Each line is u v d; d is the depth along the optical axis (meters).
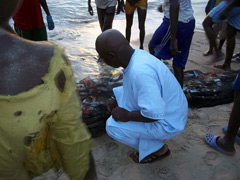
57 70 0.80
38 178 2.08
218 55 4.31
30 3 3.39
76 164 0.98
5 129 0.75
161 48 3.11
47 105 0.79
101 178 2.10
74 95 0.87
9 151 0.79
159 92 1.76
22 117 0.76
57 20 6.25
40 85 0.77
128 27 4.73
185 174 2.15
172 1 2.59
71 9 7.15
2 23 0.76
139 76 1.75
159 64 1.89
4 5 0.72
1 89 0.72
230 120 2.21
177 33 2.84
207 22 2.80
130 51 1.84
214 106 3.08
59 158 1.01
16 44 0.75
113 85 2.97
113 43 1.77
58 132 0.89
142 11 4.32
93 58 4.34
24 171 0.97
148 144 2.11
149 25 6.29
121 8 5.25
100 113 2.54
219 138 2.38
